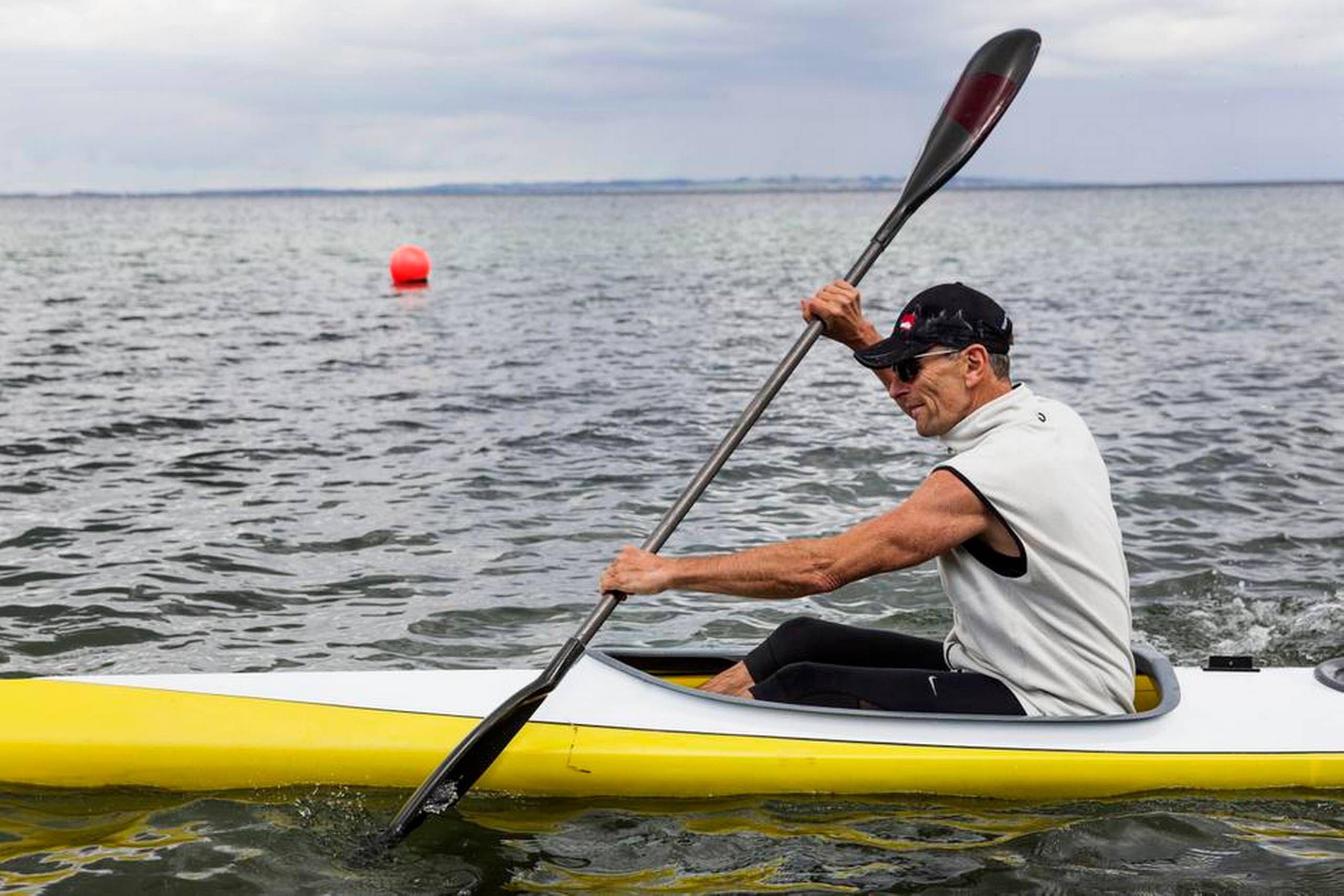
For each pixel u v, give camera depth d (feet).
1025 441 11.30
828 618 18.85
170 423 33.50
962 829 11.76
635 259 127.54
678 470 28.25
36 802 12.32
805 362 46.68
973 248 142.31
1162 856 11.34
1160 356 48.24
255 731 12.56
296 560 21.42
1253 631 18.43
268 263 120.26
